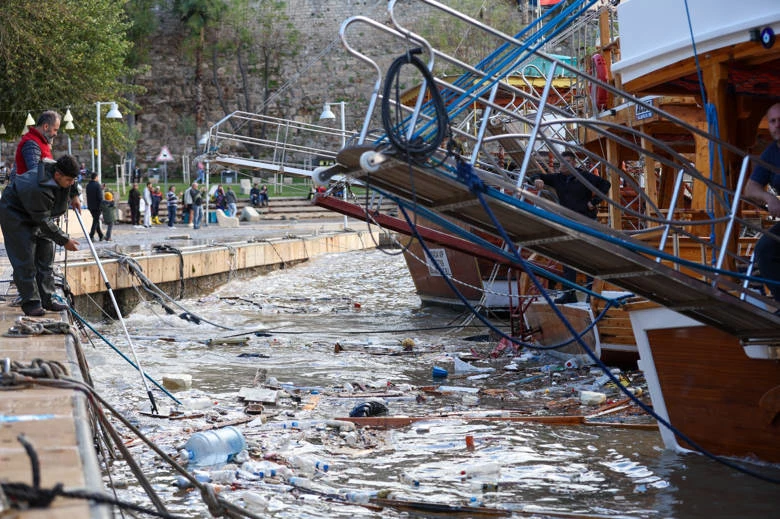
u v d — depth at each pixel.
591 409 14.74
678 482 10.35
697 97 12.82
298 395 16.22
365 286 38.94
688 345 11.04
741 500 9.66
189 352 21.98
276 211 75.50
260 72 101.44
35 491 4.19
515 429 13.38
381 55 99.62
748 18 10.11
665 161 9.90
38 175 12.77
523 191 8.77
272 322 28.53
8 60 53.41
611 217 18.48
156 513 4.59
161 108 101.44
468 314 29.55
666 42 11.29
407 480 10.60
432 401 15.98
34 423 5.88
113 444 11.69
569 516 9.22
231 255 38.53
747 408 10.59
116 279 28.45
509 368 19.02
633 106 17.38
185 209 65.06
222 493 9.97
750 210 17.45
